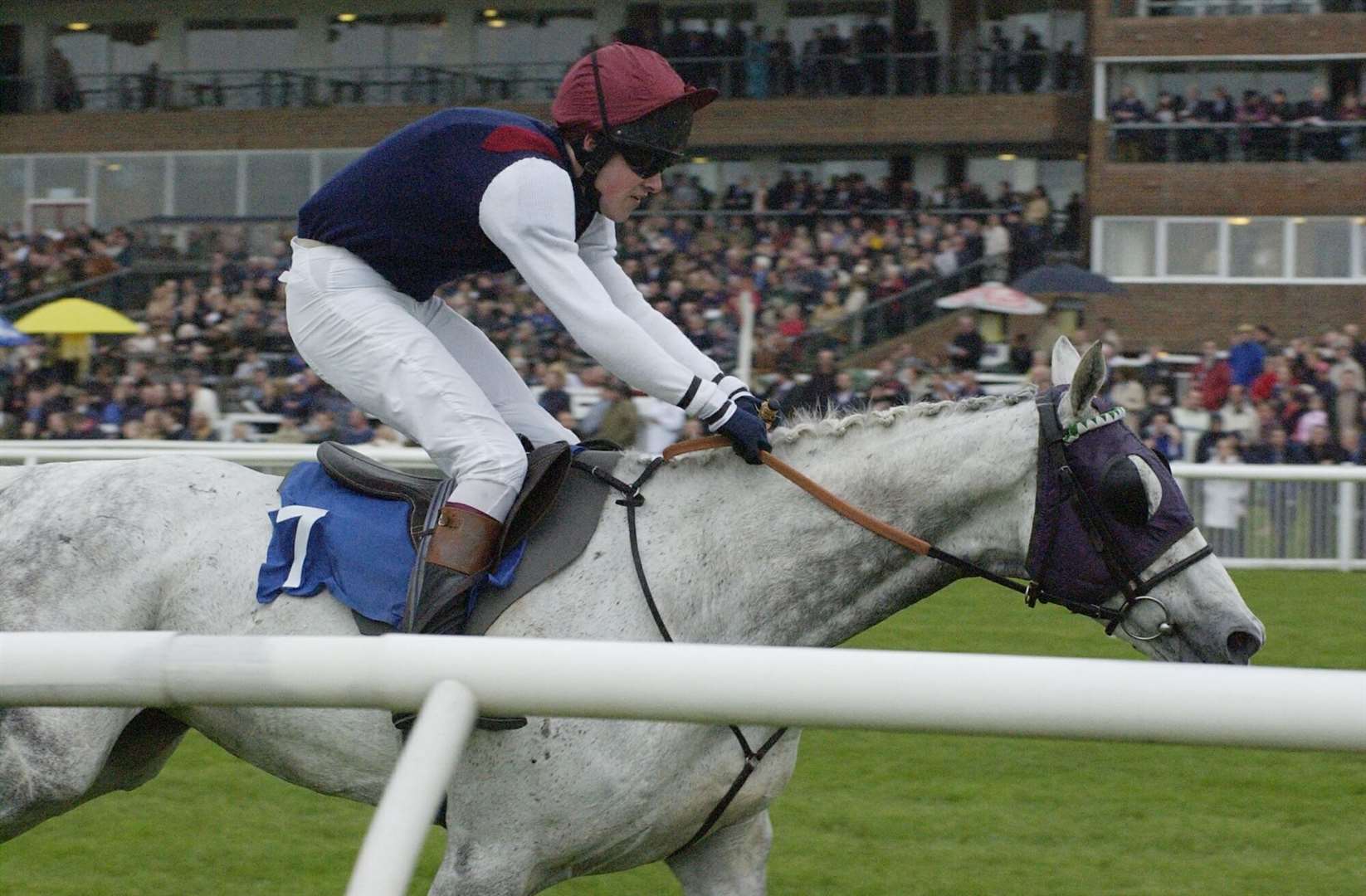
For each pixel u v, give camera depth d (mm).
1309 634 11234
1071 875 6430
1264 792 7691
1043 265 28344
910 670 2303
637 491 4152
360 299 4230
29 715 3898
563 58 38875
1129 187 32719
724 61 36375
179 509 4215
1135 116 32875
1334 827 7133
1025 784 7797
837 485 4137
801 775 7926
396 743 3967
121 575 4102
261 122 39156
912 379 19797
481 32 39375
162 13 41000
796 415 4391
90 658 2504
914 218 31078
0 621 4035
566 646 2420
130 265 33500
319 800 7477
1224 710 2219
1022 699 2268
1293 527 14297
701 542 4074
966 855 6680
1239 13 32906
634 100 4164
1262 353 19953
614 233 4598
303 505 4191
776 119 35844
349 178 4266
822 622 4133
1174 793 7664
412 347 4156
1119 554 3969
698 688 2346
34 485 4305
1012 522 4078
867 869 6496
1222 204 32219
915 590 4180
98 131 40125
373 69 39062
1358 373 17875
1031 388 4191
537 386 18422
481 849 3877
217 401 20438
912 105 35062
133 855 6570
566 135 4227
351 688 2459
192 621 4082
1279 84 32781
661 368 3980
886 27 36469
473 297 24797
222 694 2496
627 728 3812
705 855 4227
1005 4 35719
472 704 2424
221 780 7789
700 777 3930
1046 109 34375
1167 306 32281
